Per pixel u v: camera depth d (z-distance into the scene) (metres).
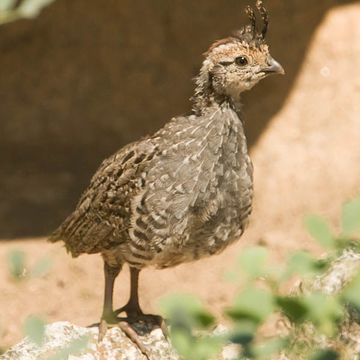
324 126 15.75
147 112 16.62
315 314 5.53
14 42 17.27
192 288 13.38
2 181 15.92
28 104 16.95
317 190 14.78
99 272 13.91
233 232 9.10
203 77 9.12
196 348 5.89
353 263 7.46
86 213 9.36
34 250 14.14
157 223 8.78
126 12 17.27
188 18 17.09
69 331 8.77
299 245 13.85
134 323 9.29
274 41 16.59
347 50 16.47
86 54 17.17
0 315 13.03
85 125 16.67
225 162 8.87
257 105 16.11
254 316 5.55
